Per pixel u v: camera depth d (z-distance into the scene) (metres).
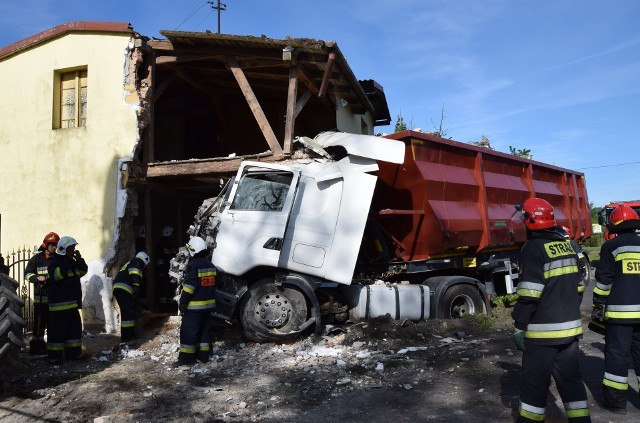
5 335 5.14
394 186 8.16
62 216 9.16
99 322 8.63
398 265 8.28
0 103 9.91
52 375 6.18
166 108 13.17
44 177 9.38
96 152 9.11
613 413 4.40
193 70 10.72
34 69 9.73
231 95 12.63
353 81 9.99
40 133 9.52
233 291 7.11
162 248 10.04
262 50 8.88
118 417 4.75
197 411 4.86
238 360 6.54
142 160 9.35
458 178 8.46
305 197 7.31
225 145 12.88
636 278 4.39
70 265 6.82
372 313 7.70
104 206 8.93
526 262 3.76
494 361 6.04
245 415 4.72
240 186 7.36
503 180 9.62
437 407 4.71
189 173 8.97
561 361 3.71
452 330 7.65
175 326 8.26
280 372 6.00
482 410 4.57
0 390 5.52
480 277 9.26
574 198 12.73
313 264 7.17
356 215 7.34
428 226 7.91
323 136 8.50
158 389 5.54
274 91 11.94
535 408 3.70
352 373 5.84
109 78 9.21
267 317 7.14
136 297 8.83
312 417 4.62
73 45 9.47
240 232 7.13
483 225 8.78
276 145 8.59
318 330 7.19
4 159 9.73
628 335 4.40
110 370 6.35
